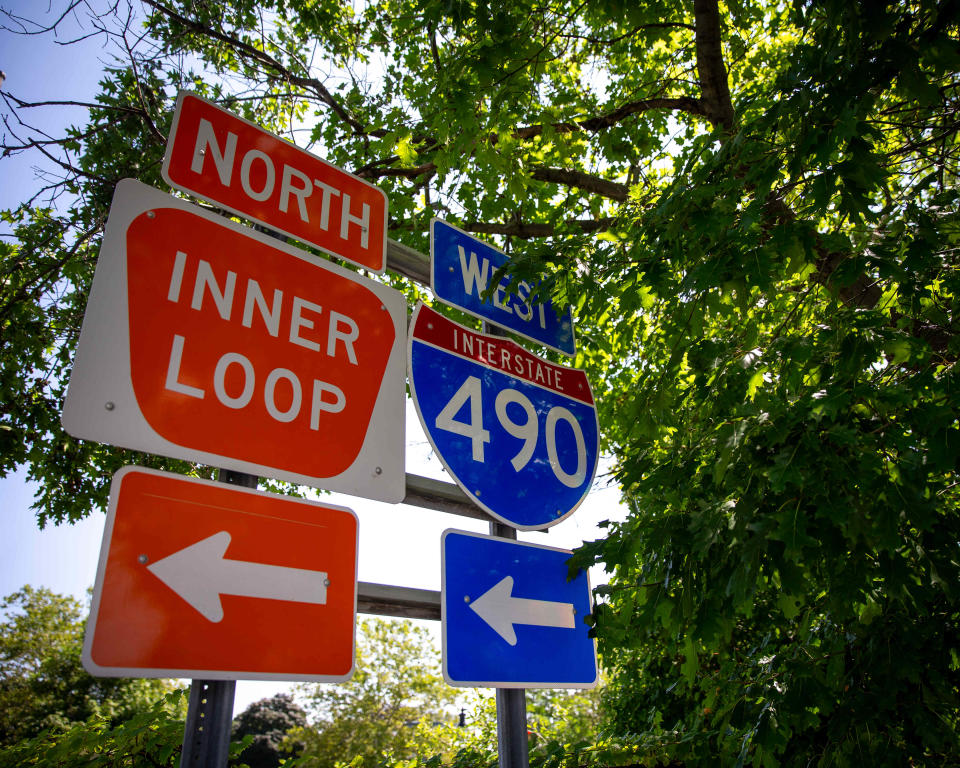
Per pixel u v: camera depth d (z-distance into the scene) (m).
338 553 1.80
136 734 2.54
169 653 1.41
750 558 1.90
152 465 5.73
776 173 2.28
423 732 8.83
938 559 1.97
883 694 2.25
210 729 1.44
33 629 23.20
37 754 2.65
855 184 2.08
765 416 2.05
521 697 2.13
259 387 1.85
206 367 1.76
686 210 2.53
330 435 1.96
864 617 2.36
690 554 2.18
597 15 3.90
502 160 3.98
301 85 5.13
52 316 5.31
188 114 2.10
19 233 4.85
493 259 3.01
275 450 1.81
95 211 4.64
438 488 2.22
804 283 3.32
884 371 2.40
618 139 4.82
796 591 1.95
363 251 2.43
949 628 2.34
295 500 1.77
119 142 5.09
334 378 2.05
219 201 2.06
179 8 4.80
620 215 3.59
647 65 5.66
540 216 6.00
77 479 6.00
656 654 4.52
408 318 2.46
